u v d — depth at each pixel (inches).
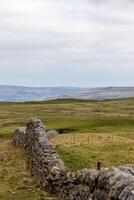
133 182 495.8
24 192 971.9
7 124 3107.8
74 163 1249.4
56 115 3794.3
